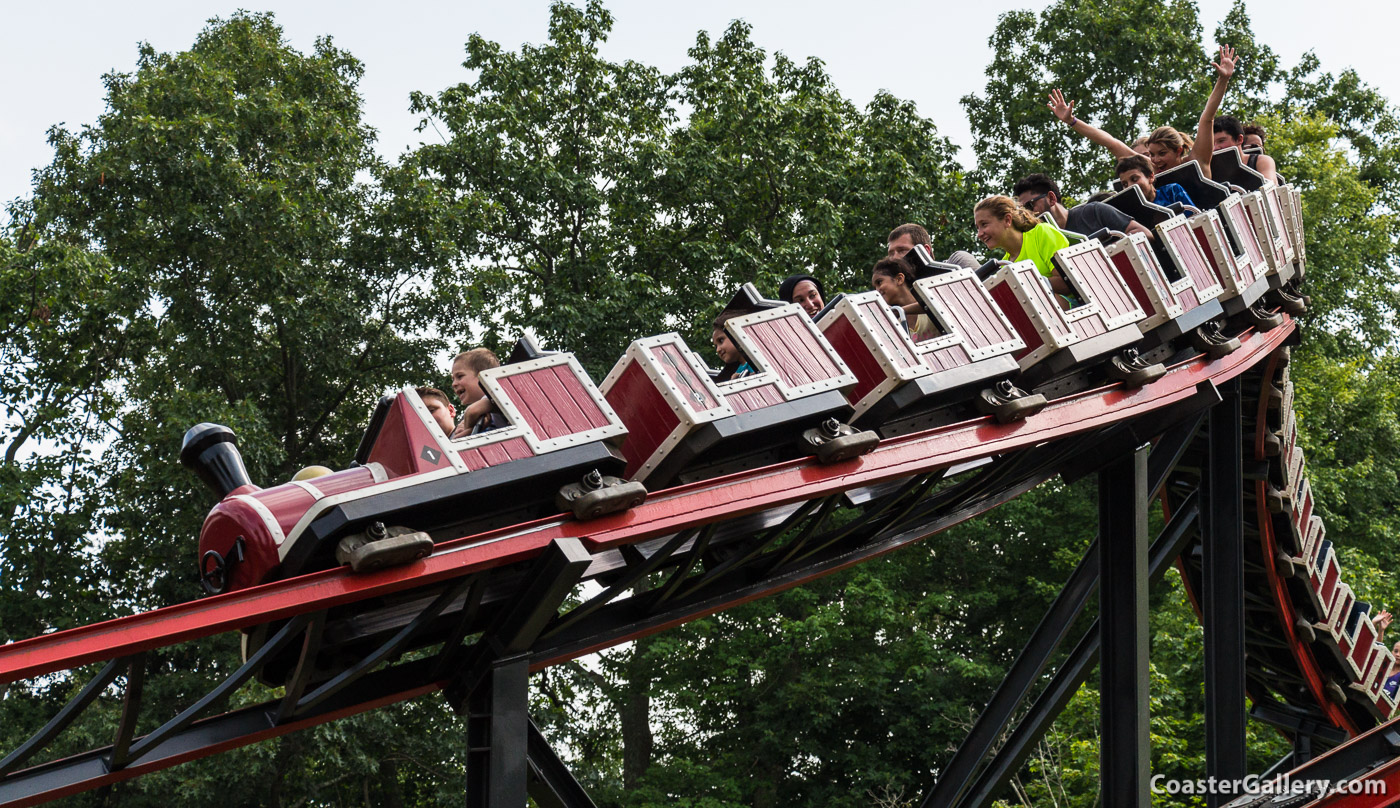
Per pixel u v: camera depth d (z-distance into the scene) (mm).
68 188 23203
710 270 24641
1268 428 11906
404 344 25469
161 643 5023
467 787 6090
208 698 5438
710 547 7324
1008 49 31922
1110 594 8477
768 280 22875
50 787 5555
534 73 26156
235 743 6051
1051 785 19906
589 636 6707
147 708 21375
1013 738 8922
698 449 6086
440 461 5562
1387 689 14516
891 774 24172
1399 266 32719
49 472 23781
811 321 6723
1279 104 32156
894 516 7879
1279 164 28891
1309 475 25047
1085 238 8531
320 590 5250
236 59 25328
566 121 26484
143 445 23188
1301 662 13367
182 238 22531
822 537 7652
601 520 5883
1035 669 8906
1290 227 11594
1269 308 11000
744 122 24719
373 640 6332
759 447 6570
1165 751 19969
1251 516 12281
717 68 26188
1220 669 10133
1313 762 9891
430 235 23688
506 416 5797
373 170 25938
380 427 5758
